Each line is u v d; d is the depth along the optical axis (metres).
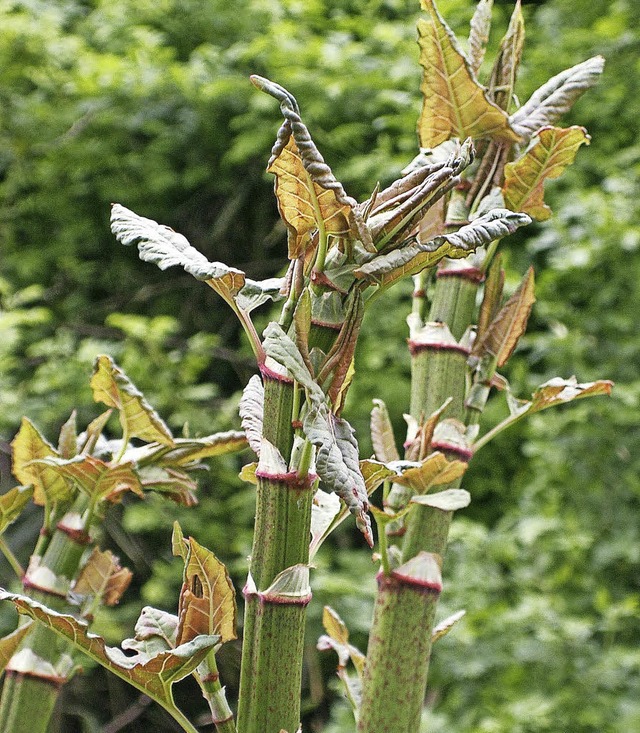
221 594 0.95
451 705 3.06
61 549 1.09
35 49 4.28
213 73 4.35
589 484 3.32
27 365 4.09
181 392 3.78
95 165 4.41
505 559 3.30
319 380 0.92
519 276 3.62
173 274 4.52
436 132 1.08
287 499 0.94
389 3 4.43
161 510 3.70
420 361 1.08
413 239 0.94
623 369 3.45
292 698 0.94
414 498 1.04
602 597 2.99
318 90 4.16
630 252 3.47
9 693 1.08
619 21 3.87
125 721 3.72
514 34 1.11
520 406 1.10
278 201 0.92
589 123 4.02
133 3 4.64
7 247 4.49
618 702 2.86
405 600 1.05
